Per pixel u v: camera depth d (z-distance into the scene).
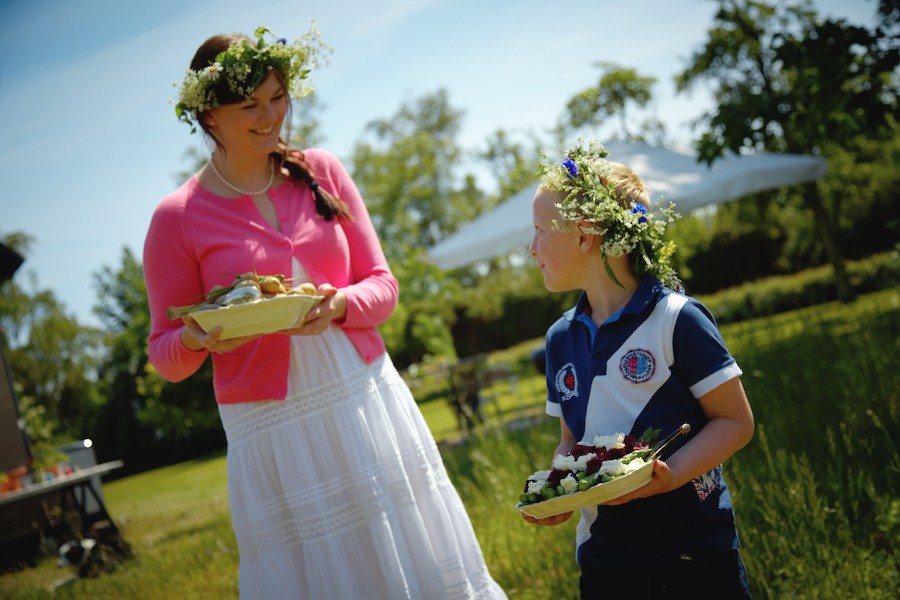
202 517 9.27
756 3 15.96
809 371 5.26
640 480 1.93
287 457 2.53
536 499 2.05
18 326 36.94
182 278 2.65
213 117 2.61
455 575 2.57
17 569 8.31
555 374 2.38
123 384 26.11
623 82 16.67
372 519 2.49
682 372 2.11
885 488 3.68
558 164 2.28
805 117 8.05
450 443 9.98
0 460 10.83
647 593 2.12
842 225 20.09
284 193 2.73
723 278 21.50
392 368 2.75
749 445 4.41
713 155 8.74
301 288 2.43
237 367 2.56
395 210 39.75
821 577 2.87
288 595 2.49
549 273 2.30
